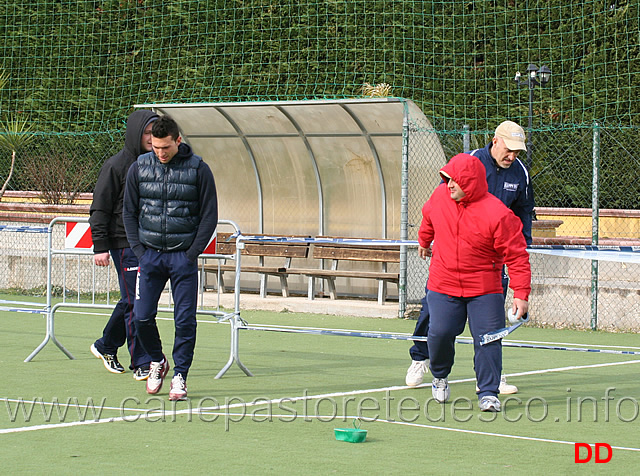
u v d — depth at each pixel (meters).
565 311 36.25
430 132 38.16
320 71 76.56
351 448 16.08
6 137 59.47
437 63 75.12
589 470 14.80
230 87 76.06
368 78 75.69
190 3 79.12
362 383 23.12
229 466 14.73
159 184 20.69
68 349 28.33
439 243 19.80
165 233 20.66
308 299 40.69
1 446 15.91
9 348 28.41
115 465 14.73
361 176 40.97
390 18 75.62
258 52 78.06
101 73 78.31
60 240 45.28
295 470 14.51
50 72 77.50
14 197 61.81
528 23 73.25
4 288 45.91
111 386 22.25
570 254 21.25
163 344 30.02
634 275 38.91
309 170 42.00
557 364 27.06
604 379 24.38
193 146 43.47
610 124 66.12
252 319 36.94
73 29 78.12
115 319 23.62
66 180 60.06
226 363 26.22
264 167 42.75
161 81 78.56
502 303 19.73
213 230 20.81
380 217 41.12
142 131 22.69
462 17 74.75
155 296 21.23
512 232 19.19
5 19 78.12
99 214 22.91
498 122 72.44
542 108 71.50
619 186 64.38
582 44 71.50
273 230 43.31
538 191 63.69
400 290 38.03
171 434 17.00
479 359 19.78
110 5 78.50
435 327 19.95
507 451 16.08
